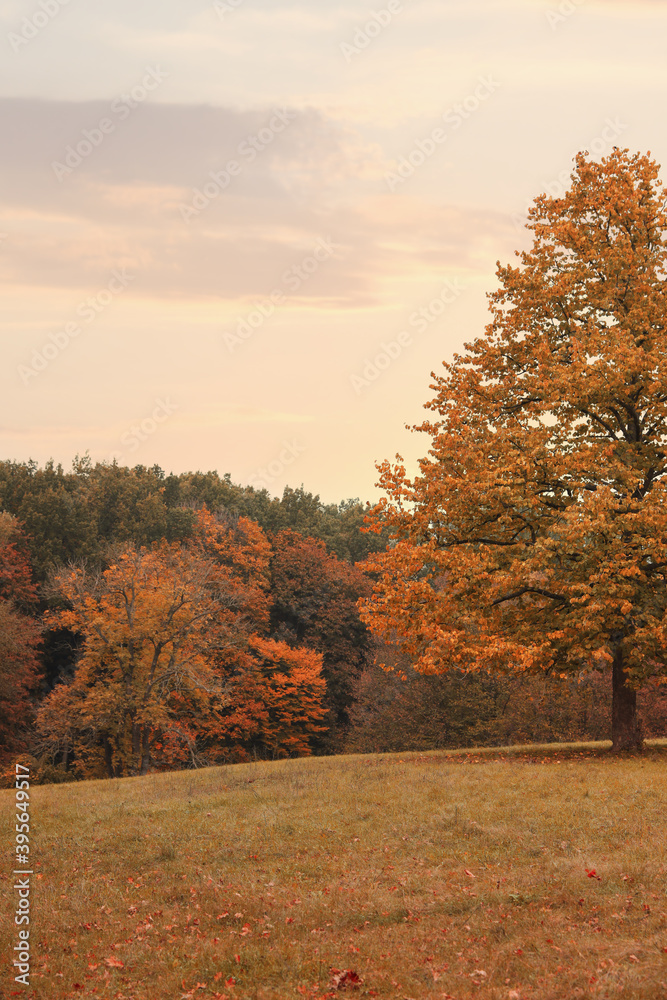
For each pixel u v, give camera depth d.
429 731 46.16
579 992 7.67
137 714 40.56
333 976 8.69
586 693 39.34
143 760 40.69
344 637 63.66
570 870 11.72
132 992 8.79
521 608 23.19
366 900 11.07
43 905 11.80
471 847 13.50
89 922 11.12
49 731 45.59
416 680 47.28
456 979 8.40
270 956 9.34
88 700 39.88
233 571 62.97
